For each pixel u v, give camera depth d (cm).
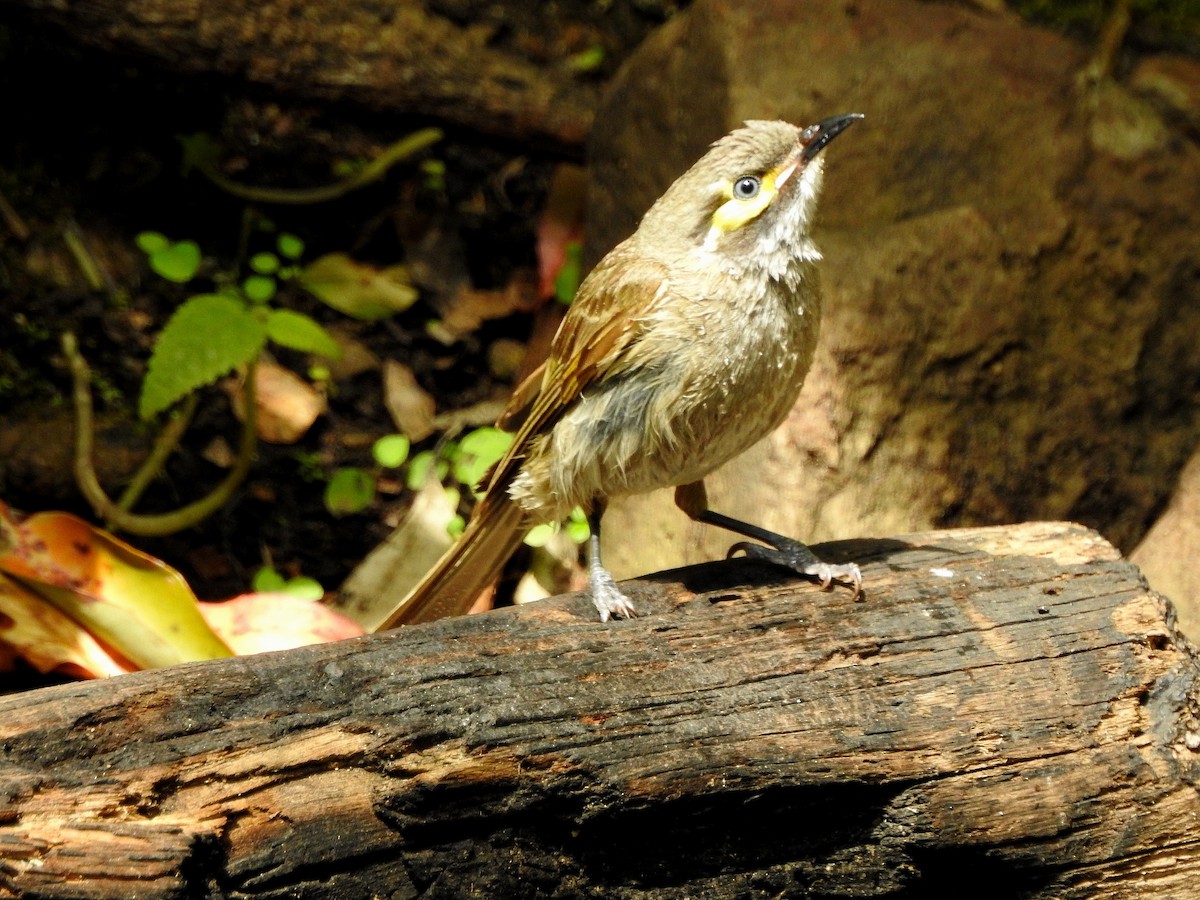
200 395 1170
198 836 539
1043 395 1103
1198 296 1162
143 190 1272
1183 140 1234
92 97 1290
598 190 1236
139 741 571
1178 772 665
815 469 1020
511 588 1110
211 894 550
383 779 588
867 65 1191
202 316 966
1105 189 1180
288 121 1330
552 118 1273
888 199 1156
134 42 1163
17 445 1109
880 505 1027
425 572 1091
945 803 647
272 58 1192
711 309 741
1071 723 670
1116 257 1152
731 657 671
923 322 1078
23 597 847
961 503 1052
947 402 1072
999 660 688
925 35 1230
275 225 1296
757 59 1174
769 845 645
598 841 620
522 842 608
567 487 798
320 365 1218
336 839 573
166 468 1141
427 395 1231
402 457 1159
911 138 1175
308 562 1125
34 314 1181
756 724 640
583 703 628
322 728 590
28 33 1252
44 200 1243
